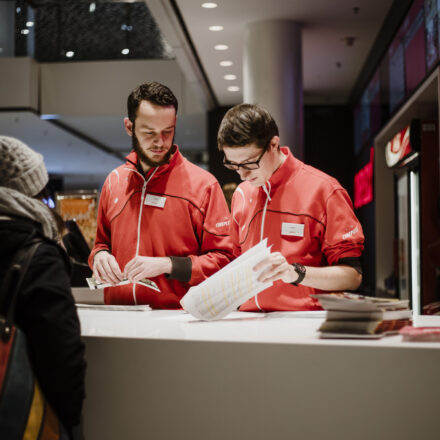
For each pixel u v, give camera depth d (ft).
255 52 22.79
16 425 3.65
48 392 3.84
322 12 22.24
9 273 3.77
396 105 22.43
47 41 36.60
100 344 4.54
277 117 22.53
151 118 6.31
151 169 6.93
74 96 36.88
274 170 6.44
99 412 4.53
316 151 37.04
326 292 6.48
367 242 31.50
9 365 3.66
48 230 4.27
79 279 9.50
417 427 4.12
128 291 7.00
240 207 6.93
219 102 34.96
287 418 4.26
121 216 7.07
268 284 5.38
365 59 28.32
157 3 20.70
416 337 4.28
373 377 4.16
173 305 6.91
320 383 4.22
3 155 4.32
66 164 54.95
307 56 27.76
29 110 36.04
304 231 6.33
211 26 23.17
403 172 24.57
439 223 18.90
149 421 4.45
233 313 6.42
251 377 4.30
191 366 4.39
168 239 6.88
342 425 4.20
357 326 4.42
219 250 6.84
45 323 3.74
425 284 18.99
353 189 36.70
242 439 4.31
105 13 35.35
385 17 22.85
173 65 36.11
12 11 35.63
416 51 19.02
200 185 6.93
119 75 36.60
